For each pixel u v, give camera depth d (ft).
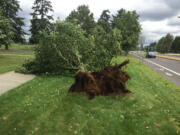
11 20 101.50
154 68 44.80
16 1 102.83
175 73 35.91
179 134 9.43
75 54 23.22
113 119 10.89
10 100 13.78
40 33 23.98
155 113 12.30
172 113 12.43
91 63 26.73
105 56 25.85
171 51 247.50
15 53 78.64
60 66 25.91
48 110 11.91
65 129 9.48
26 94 15.55
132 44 102.47
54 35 22.61
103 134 9.11
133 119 11.10
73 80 23.08
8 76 24.18
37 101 13.71
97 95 15.12
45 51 25.72
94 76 16.57
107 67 17.42
